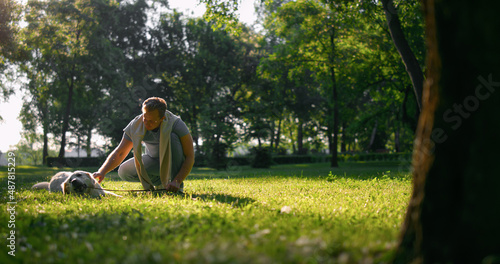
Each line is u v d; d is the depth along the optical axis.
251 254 1.93
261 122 34.53
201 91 36.25
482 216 1.72
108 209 3.88
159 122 5.59
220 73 34.50
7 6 18.31
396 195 5.69
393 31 8.56
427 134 2.02
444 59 1.91
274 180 9.78
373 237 2.38
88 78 29.36
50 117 41.28
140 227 2.84
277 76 24.69
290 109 39.09
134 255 1.99
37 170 23.30
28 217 3.34
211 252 1.96
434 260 1.87
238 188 7.08
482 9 1.72
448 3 1.85
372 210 3.98
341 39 22.28
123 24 31.44
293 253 1.94
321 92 27.84
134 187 7.41
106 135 22.00
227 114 34.72
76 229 2.81
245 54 36.78
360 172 15.01
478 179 1.74
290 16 22.50
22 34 21.72
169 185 5.57
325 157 41.09
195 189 6.67
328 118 28.48
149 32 33.66
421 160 2.05
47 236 2.53
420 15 15.60
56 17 27.33
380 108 28.66
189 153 5.93
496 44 1.69
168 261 1.91
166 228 2.78
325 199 5.02
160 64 32.72
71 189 5.13
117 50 29.45
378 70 21.97
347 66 22.22
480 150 1.75
